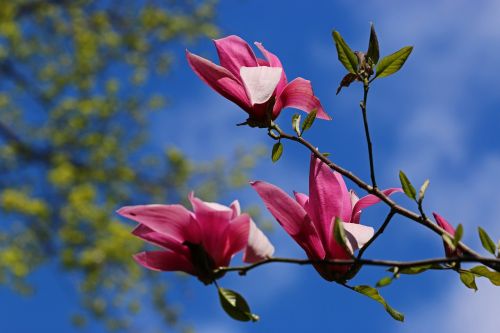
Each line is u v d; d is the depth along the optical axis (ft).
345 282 4.77
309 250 4.82
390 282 4.30
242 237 4.59
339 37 4.98
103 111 32.01
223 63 5.37
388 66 4.99
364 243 4.61
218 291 4.58
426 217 4.58
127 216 4.54
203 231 4.60
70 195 27.71
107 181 32.86
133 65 34.94
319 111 5.43
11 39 32.07
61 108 32.78
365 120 4.92
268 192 4.81
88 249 28.32
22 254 28.40
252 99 5.07
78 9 34.40
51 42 34.73
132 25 35.50
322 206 4.87
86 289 27.55
